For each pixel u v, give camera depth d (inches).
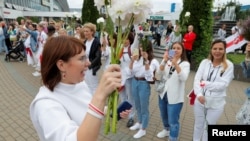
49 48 55.3
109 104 50.5
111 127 51.1
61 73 56.2
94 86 196.2
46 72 55.3
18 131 179.5
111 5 50.9
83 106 57.6
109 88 44.5
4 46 584.4
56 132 46.3
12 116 206.8
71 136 44.4
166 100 156.7
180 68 141.3
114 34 52.4
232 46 359.3
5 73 372.5
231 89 325.1
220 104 135.4
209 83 134.5
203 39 437.1
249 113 113.6
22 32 479.8
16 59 502.3
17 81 323.6
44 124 48.8
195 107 143.7
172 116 149.2
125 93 197.5
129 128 188.4
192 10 443.2
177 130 151.8
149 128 190.5
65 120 49.0
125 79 184.9
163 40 709.9
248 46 115.0
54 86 55.3
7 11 1218.0
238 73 378.3
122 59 183.3
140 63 164.6
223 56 135.0
